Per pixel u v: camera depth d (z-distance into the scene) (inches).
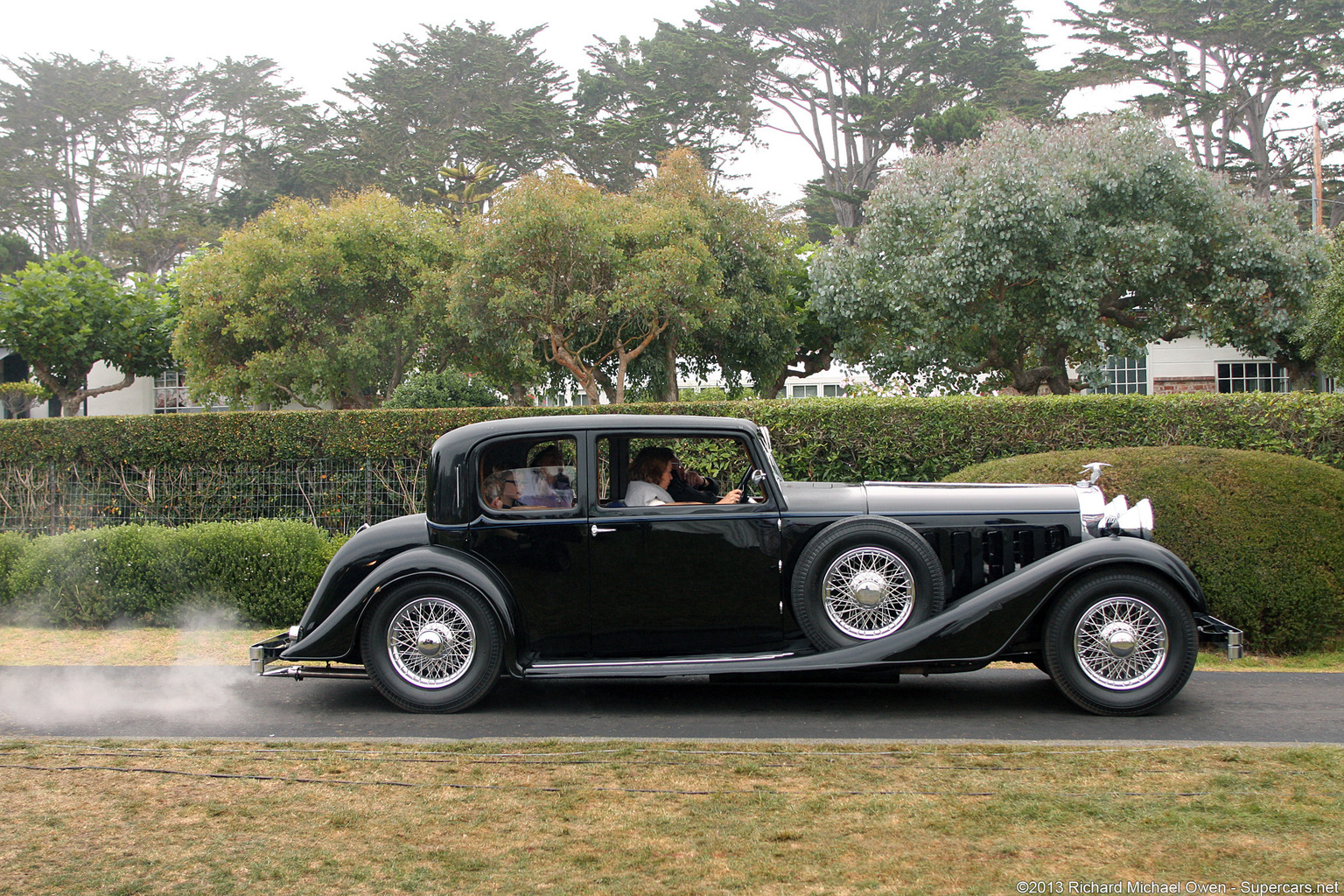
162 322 810.8
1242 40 1348.4
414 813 151.4
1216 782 161.0
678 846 137.0
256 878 127.8
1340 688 237.3
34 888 125.5
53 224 1847.9
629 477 229.9
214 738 197.3
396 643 220.4
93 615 331.9
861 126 1457.9
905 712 217.9
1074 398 375.9
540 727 207.0
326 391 668.7
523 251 565.0
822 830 142.5
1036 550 226.5
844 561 216.2
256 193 1585.9
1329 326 561.0
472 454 224.1
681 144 1413.6
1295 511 280.4
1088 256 599.5
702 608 221.3
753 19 1504.7
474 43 1572.3
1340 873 126.0
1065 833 140.1
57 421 430.0
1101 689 210.1
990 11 1475.1
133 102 1863.9
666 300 578.6
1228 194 609.9
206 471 425.4
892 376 706.2
